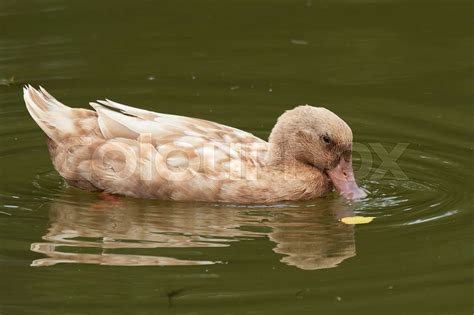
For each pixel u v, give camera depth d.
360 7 23.25
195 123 15.23
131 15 22.83
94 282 12.12
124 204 14.77
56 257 12.81
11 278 12.25
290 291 11.89
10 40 21.34
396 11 23.02
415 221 13.95
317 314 11.34
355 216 14.20
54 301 11.70
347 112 18.48
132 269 12.46
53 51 20.98
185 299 11.67
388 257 12.81
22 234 13.56
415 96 19.16
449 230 13.59
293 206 14.75
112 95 19.12
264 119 18.25
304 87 19.58
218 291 11.88
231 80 19.91
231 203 14.72
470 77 19.83
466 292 11.84
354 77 20.00
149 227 13.84
